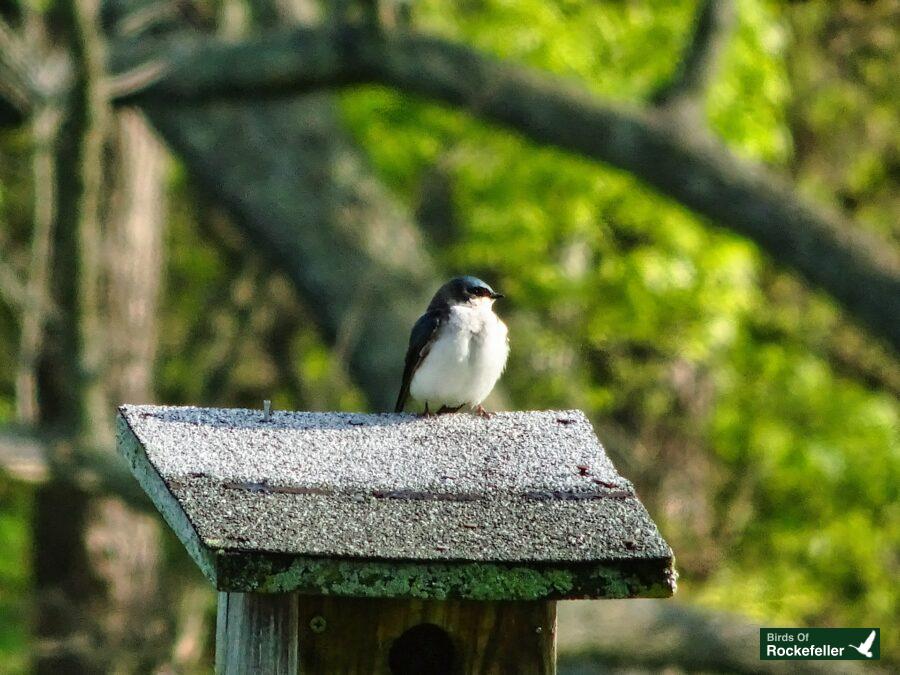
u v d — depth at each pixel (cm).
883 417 2247
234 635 597
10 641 1772
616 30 1838
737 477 2219
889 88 2262
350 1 1412
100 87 1238
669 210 1897
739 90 1830
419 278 1527
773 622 1723
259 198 1526
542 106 1416
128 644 1530
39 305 1318
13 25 1554
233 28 1554
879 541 2212
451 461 630
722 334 2008
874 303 1384
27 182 1920
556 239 1977
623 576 538
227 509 556
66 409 1340
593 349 2138
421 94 1430
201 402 1902
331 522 552
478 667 597
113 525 1730
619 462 2123
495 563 534
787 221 1395
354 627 593
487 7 1780
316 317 1530
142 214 1750
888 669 2147
